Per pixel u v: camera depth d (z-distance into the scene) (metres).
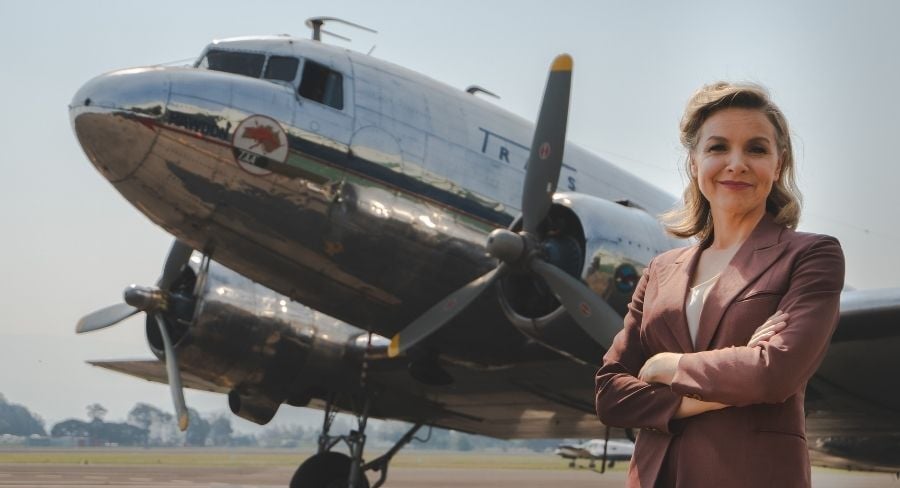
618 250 8.26
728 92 1.84
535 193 8.46
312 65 8.74
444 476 34.78
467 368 9.91
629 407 1.77
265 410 11.12
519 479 33.59
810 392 9.52
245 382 10.70
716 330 1.72
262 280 9.17
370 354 10.49
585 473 42.31
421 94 9.20
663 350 1.82
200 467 37.12
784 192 1.91
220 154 8.14
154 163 8.08
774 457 1.64
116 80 8.12
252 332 10.41
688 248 1.94
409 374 10.60
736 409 1.67
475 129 9.34
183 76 8.25
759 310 1.69
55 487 19.91
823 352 1.65
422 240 8.77
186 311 10.58
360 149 8.58
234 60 8.88
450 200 8.89
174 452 78.25
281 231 8.46
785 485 1.63
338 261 8.70
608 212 8.45
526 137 9.73
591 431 12.62
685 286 1.82
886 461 11.69
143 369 13.88
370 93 8.86
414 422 12.11
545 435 13.12
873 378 8.93
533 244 8.32
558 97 8.56
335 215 8.50
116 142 8.01
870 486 35.34
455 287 9.00
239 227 8.47
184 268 10.62
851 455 11.72
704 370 1.63
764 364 1.59
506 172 9.31
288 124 8.35
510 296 8.59
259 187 8.27
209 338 10.27
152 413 100.94
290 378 10.74
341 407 11.38
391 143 8.73
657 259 1.97
